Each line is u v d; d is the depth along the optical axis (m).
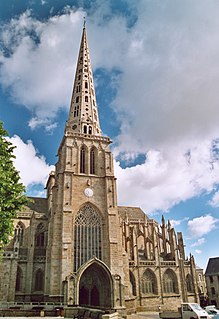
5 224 26.97
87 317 31.91
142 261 69.38
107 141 72.31
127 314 56.62
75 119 77.81
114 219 62.22
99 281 57.56
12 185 28.56
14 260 54.66
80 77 86.38
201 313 34.38
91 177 66.19
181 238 81.19
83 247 58.56
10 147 30.53
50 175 78.25
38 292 56.88
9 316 36.34
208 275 91.56
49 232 59.62
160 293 67.31
